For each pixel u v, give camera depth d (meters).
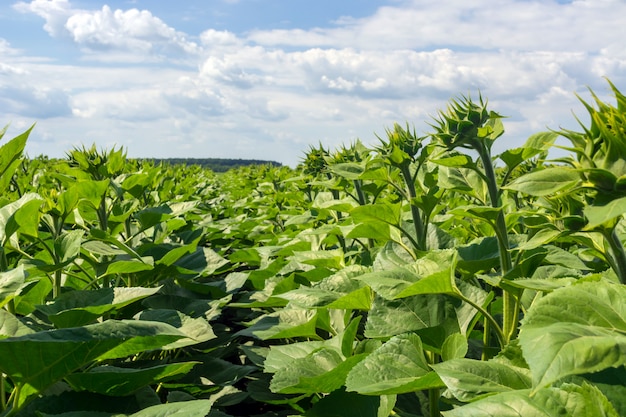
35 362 2.05
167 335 2.08
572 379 1.44
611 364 1.19
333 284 3.27
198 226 6.79
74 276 3.93
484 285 3.71
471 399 1.57
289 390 2.46
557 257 2.77
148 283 4.62
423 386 1.88
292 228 7.08
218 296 4.84
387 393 1.89
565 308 1.45
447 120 2.68
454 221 4.64
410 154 3.53
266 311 4.82
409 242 3.77
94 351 2.13
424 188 4.05
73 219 4.46
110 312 3.48
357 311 4.03
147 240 5.45
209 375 3.60
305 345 3.06
